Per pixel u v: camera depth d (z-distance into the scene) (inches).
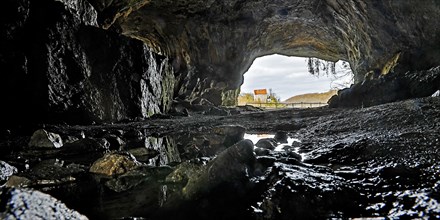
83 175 126.3
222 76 835.4
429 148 115.5
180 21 737.0
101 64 393.4
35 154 187.2
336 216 70.8
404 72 371.6
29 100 322.0
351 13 515.2
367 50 514.3
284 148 172.7
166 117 478.3
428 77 316.5
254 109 830.5
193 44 784.9
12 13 303.3
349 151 135.1
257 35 807.7
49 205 53.7
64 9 350.9
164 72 558.3
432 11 316.2
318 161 131.0
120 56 412.2
